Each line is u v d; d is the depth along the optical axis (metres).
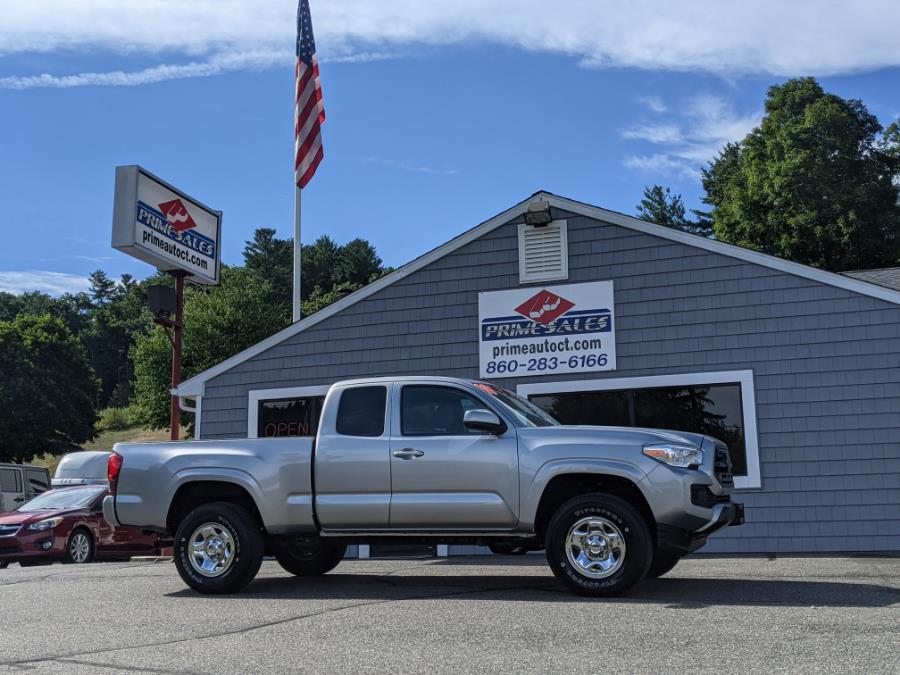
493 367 14.21
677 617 6.46
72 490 18.36
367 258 89.81
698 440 8.10
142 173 16.83
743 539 12.56
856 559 11.12
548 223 14.18
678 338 13.33
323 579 9.77
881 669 4.79
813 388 12.59
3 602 8.38
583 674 4.83
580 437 8.06
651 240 13.65
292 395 15.23
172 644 5.98
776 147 46.31
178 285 18.12
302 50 19.16
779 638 5.63
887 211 43.91
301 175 18.44
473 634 6.00
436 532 8.33
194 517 8.79
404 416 8.62
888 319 12.41
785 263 12.91
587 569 7.73
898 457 12.12
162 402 52.75
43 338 59.41
